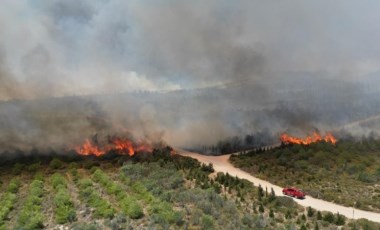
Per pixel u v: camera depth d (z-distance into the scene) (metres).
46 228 66.44
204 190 78.62
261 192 81.06
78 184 88.31
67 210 70.69
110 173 97.56
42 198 80.69
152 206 69.88
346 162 106.44
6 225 69.44
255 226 64.81
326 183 91.81
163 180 87.31
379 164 106.50
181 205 72.69
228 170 106.12
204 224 63.91
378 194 83.75
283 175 98.81
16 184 92.00
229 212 70.12
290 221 68.12
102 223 66.75
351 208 76.94
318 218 69.31
